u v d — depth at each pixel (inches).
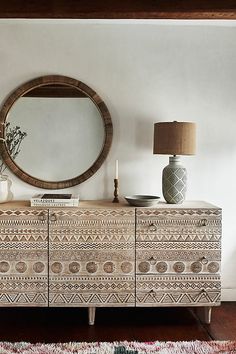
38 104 113.0
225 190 117.1
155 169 115.6
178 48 114.2
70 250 97.8
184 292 98.7
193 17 91.8
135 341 90.3
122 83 114.0
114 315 106.4
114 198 110.1
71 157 114.0
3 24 111.4
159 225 98.2
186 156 116.1
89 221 97.8
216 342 89.9
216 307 112.1
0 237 97.1
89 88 112.5
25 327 98.1
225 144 116.1
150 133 115.0
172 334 94.6
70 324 100.2
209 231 98.6
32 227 97.4
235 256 117.5
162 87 114.6
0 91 112.4
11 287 97.3
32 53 112.3
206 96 115.2
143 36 113.6
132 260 98.2
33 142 113.3
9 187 108.1
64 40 112.6
